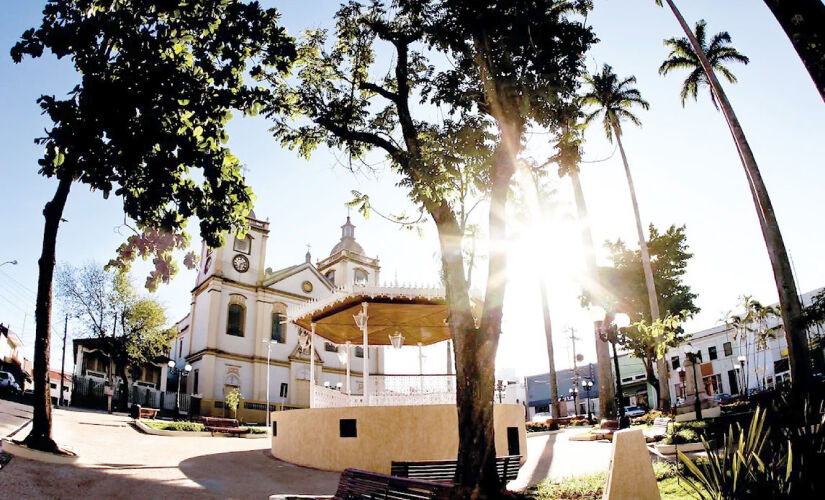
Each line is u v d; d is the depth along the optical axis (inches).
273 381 1720.0
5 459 360.5
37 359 415.5
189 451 602.2
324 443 554.6
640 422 944.3
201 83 396.8
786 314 722.8
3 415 596.7
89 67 351.3
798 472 232.2
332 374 1884.8
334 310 685.3
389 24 470.6
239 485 427.5
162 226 415.5
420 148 410.3
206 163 398.9
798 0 208.7
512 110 406.3
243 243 1795.0
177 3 370.9
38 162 352.5
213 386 1592.0
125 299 1464.1
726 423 617.3
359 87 469.1
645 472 289.7
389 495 291.3
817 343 998.4
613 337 492.7
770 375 1828.2
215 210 415.5
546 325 1234.0
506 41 407.5
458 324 371.2
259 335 1718.8
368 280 2098.9
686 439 569.6
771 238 768.3
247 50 398.9
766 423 519.5
